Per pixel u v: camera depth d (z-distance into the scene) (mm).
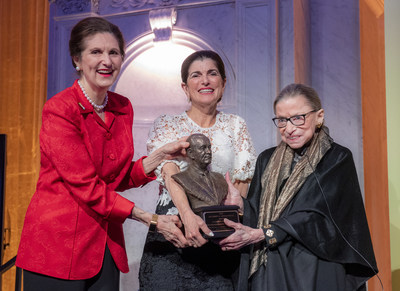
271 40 3215
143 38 3590
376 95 3441
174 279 2053
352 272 1893
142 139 3594
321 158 1897
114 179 1906
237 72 3289
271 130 3207
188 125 2170
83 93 1802
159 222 1814
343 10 3502
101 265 1769
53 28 3703
